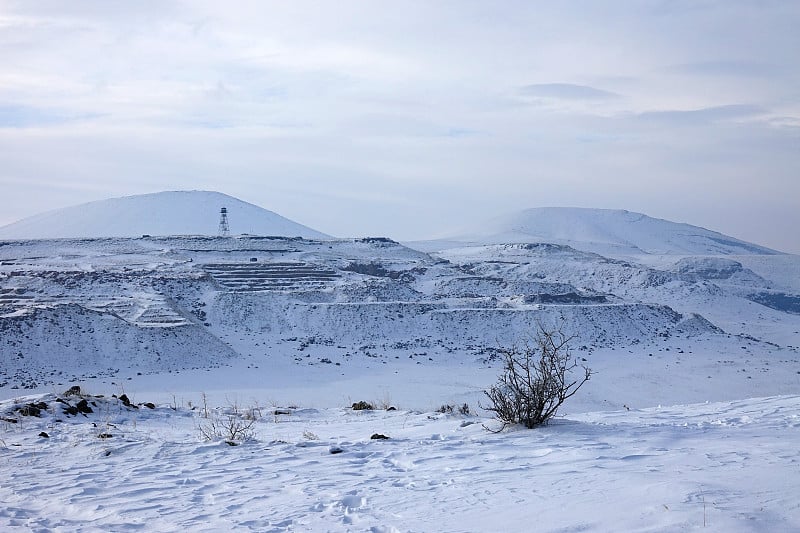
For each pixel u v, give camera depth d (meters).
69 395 18.44
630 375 74.00
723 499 6.56
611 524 6.15
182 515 7.75
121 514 7.94
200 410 19.06
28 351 68.19
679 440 10.77
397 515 7.19
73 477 10.20
